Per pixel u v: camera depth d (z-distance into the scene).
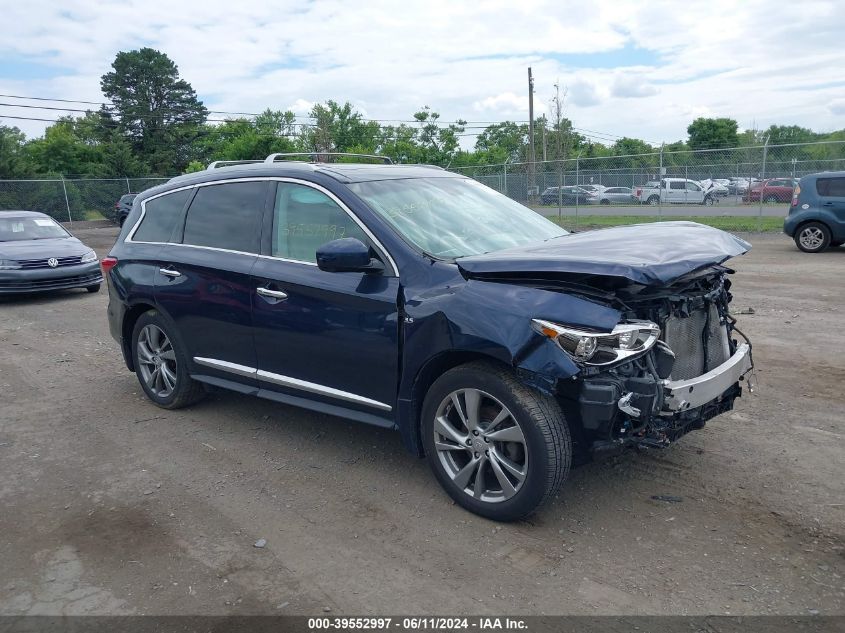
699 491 3.97
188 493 4.16
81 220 32.69
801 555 3.30
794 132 50.16
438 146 43.50
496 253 3.73
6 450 4.90
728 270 4.04
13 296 12.37
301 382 4.42
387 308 3.85
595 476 4.18
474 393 3.58
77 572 3.34
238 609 3.03
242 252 4.73
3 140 39.81
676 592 3.05
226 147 42.41
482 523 3.68
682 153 21.47
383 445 4.79
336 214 4.25
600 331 3.17
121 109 68.25
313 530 3.68
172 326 5.27
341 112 42.56
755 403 5.39
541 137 48.06
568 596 3.05
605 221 24.22
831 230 14.27
